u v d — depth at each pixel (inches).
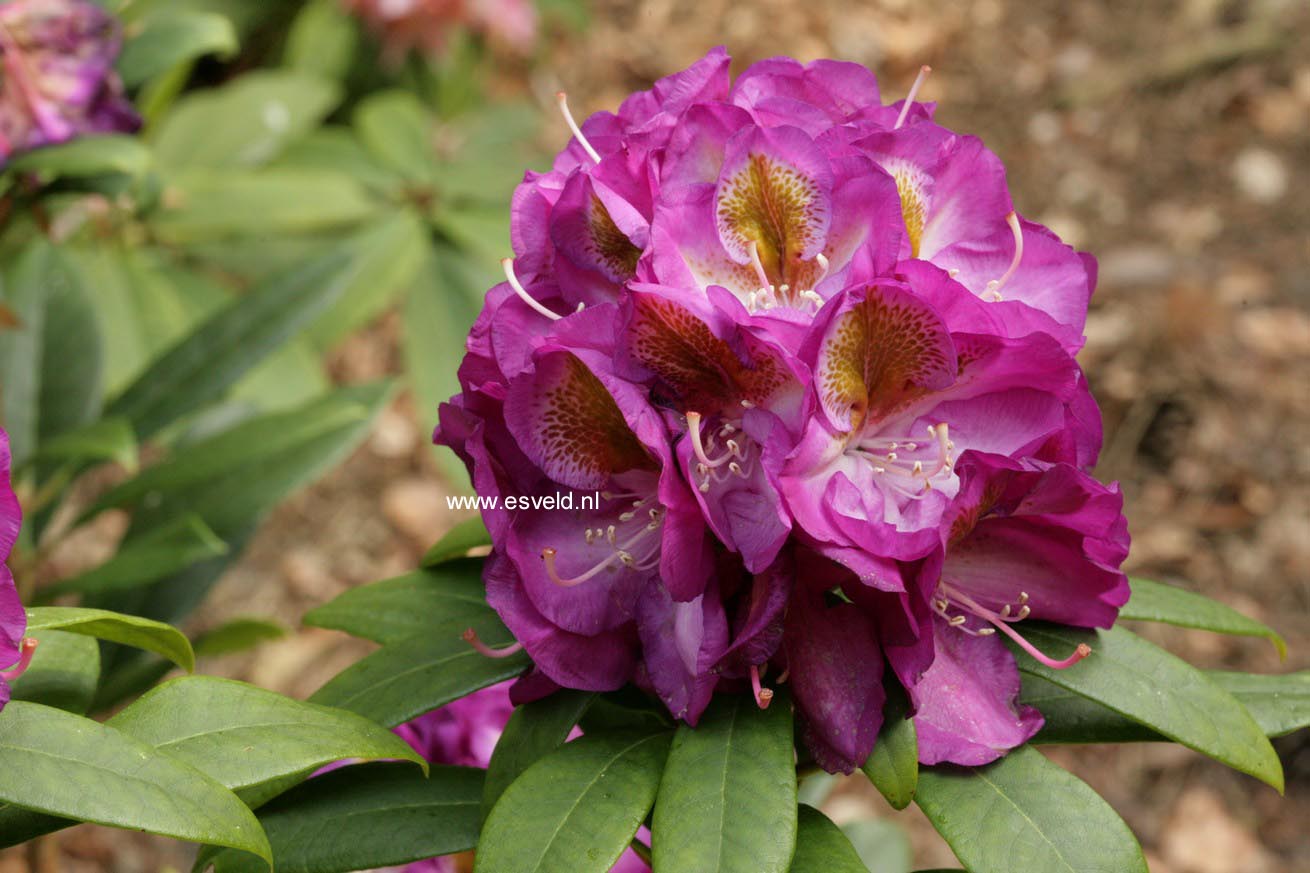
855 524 22.9
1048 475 23.3
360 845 24.9
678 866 22.7
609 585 24.2
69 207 42.2
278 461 31.6
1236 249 71.4
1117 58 83.4
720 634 23.2
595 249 24.0
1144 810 52.1
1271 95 80.2
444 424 24.6
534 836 23.3
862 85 24.8
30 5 31.7
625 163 24.0
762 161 23.5
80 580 29.9
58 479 32.8
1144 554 58.6
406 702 25.0
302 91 55.1
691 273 23.8
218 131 53.3
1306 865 50.2
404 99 53.4
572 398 23.6
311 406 31.7
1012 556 24.6
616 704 24.9
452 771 25.7
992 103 82.2
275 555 61.2
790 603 23.8
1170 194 75.4
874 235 23.3
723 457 23.2
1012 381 23.7
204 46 34.2
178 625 32.0
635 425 22.8
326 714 24.0
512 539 23.9
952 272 24.5
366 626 26.2
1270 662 55.3
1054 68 83.5
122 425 30.5
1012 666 24.3
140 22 46.4
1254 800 52.4
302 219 48.2
